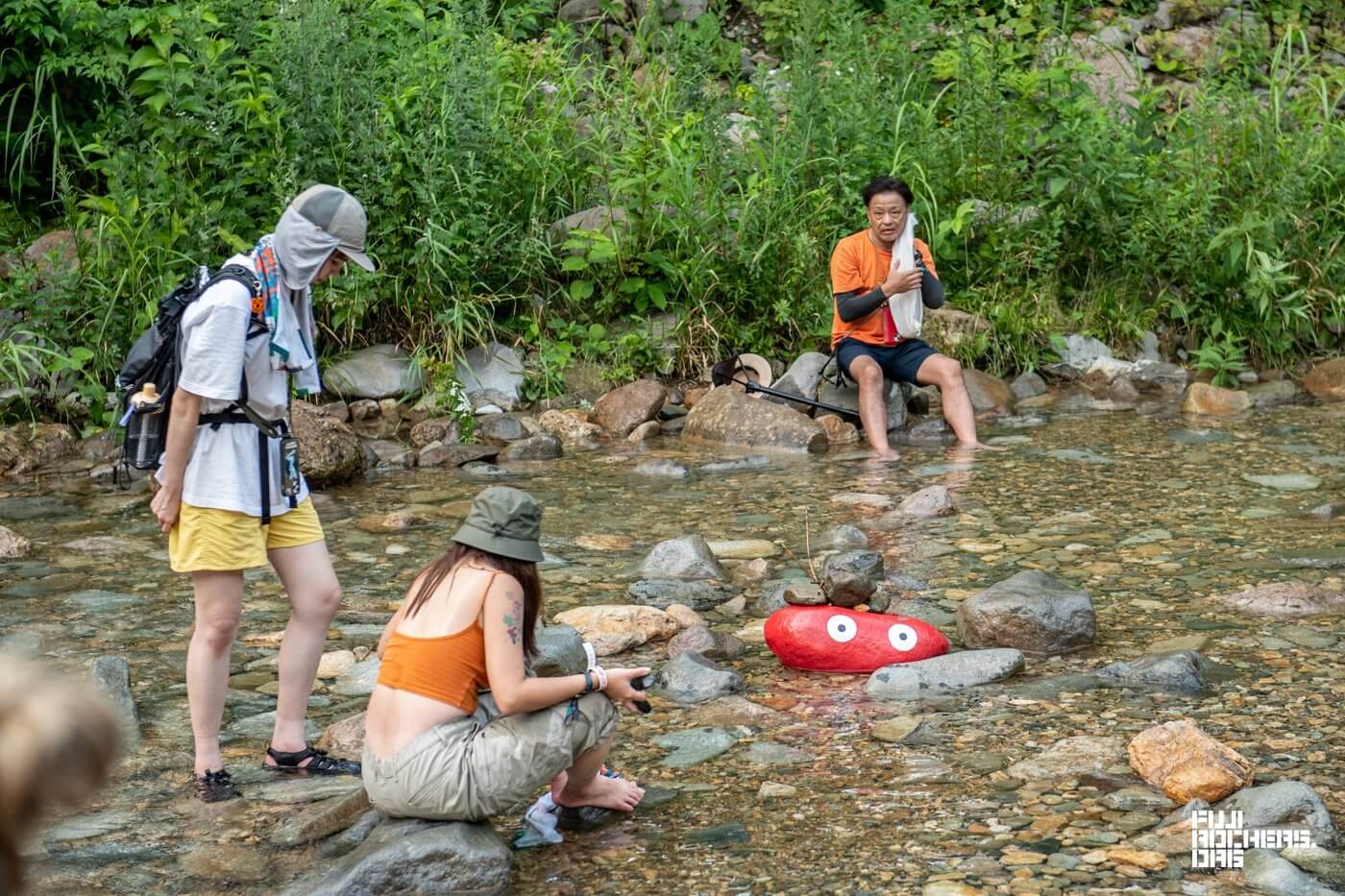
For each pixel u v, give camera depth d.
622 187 9.85
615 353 9.84
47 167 10.62
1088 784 3.77
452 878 3.24
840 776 3.89
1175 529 6.46
